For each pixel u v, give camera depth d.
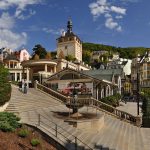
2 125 13.82
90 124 19.89
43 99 30.02
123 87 82.69
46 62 47.38
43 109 25.62
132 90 96.38
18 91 30.58
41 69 49.16
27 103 25.89
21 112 22.05
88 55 130.75
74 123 19.09
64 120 19.61
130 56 177.62
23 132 14.02
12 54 83.00
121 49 185.00
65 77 40.84
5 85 22.61
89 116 22.69
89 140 17.09
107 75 52.12
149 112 26.56
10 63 70.44
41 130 14.99
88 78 39.50
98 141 17.34
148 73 102.19
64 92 40.28
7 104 22.84
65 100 31.59
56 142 14.42
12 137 13.45
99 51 165.88
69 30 89.50
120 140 19.00
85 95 39.22
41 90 34.00
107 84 46.44
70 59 70.94
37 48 65.38
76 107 22.56
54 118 20.70
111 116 28.22
